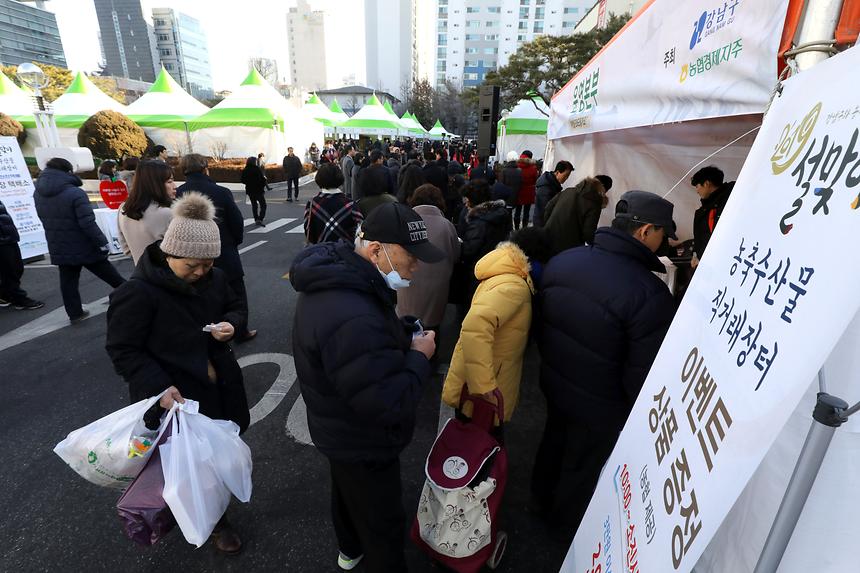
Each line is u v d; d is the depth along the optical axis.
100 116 15.54
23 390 3.36
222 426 1.84
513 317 1.90
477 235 3.50
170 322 1.74
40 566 1.97
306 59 119.94
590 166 5.16
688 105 1.77
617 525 1.06
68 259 4.31
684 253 3.74
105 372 3.62
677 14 1.87
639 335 1.56
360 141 27.97
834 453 0.64
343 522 1.83
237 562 2.00
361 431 1.43
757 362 0.63
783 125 0.85
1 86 16.62
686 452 0.78
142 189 3.15
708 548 0.91
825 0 1.02
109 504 2.32
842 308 0.48
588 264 1.69
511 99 23.95
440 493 1.72
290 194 13.12
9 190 6.41
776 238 0.71
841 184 0.57
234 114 16.88
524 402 3.29
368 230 1.41
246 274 6.27
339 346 1.27
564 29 71.38
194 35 140.62
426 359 1.50
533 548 2.06
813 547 0.65
